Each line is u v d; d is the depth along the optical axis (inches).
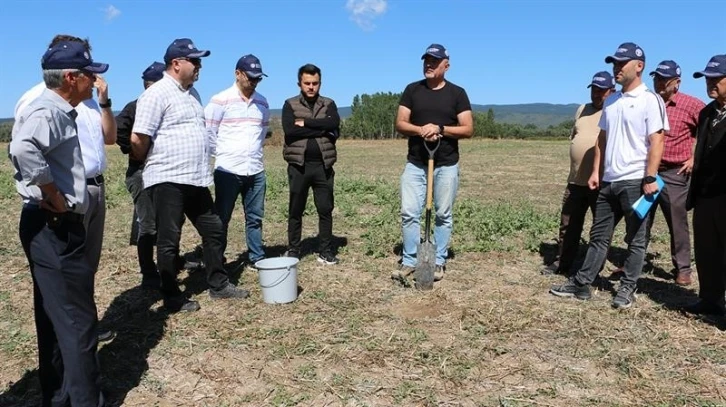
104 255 268.7
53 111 116.9
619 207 196.1
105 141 166.2
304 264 253.9
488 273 243.9
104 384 145.6
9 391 143.9
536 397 139.9
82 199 122.6
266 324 183.9
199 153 186.9
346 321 186.1
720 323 183.3
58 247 121.1
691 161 218.4
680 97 219.5
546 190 540.4
